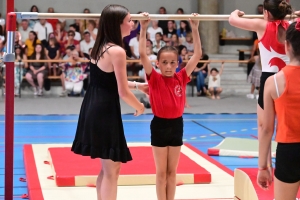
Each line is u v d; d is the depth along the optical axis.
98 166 5.75
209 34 16.03
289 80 3.14
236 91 15.46
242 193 4.56
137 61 13.20
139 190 5.29
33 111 11.54
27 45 13.83
